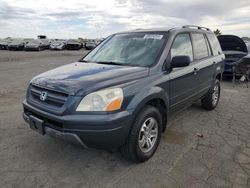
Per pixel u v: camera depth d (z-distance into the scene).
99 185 3.07
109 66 3.85
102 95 3.04
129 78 3.40
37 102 3.41
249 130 4.89
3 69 13.59
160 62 3.89
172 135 4.56
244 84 9.89
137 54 4.14
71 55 27.36
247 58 9.45
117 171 3.37
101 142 3.07
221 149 4.05
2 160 3.58
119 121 3.06
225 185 3.09
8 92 7.72
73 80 3.25
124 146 3.38
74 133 3.01
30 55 26.17
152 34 4.43
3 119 5.22
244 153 3.92
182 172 3.36
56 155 3.75
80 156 3.74
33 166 3.45
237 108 6.41
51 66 15.51
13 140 4.21
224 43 10.78
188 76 4.54
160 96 3.71
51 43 40.47
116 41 4.70
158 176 3.26
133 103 3.22
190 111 6.05
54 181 3.13
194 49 5.00
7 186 3.01
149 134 3.64
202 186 3.07
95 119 2.97
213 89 5.96
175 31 4.46
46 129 3.26
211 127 5.02
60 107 3.12
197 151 3.96
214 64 5.76
